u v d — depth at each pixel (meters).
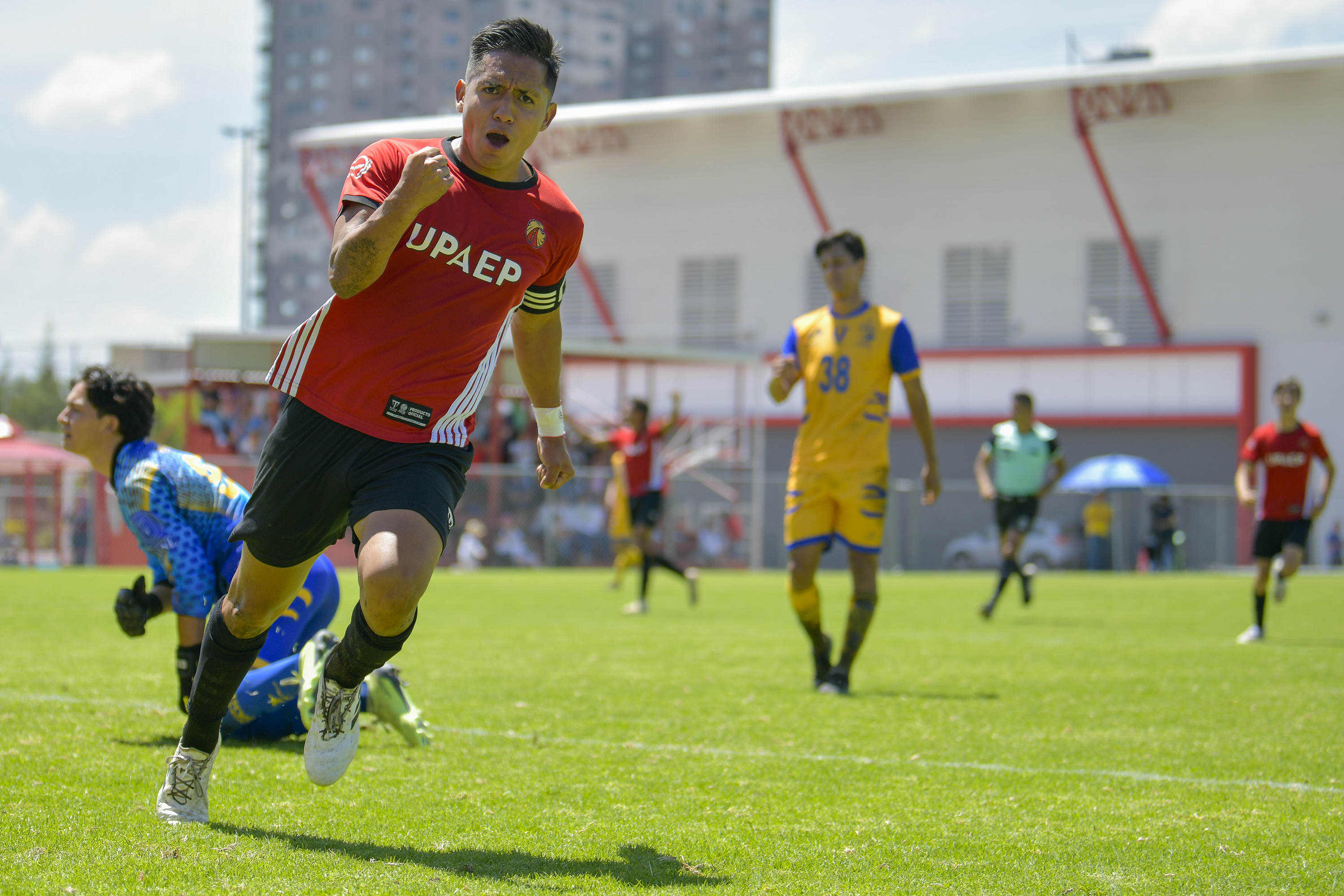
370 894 5.40
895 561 61.84
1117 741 10.05
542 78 6.25
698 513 61.59
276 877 5.62
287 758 8.59
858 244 13.58
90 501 47.81
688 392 83.06
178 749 6.73
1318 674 15.11
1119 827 7.06
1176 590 40.09
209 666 6.58
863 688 13.44
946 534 67.06
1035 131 81.94
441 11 199.38
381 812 7.05
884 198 85.00
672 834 6.72
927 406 13.52
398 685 9.08
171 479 8.97
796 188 86.94
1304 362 77.06
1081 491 65.12
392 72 199.62
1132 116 80.06
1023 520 25.77
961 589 40.03
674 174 89.56
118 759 8.26
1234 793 8.03
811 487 13.40
